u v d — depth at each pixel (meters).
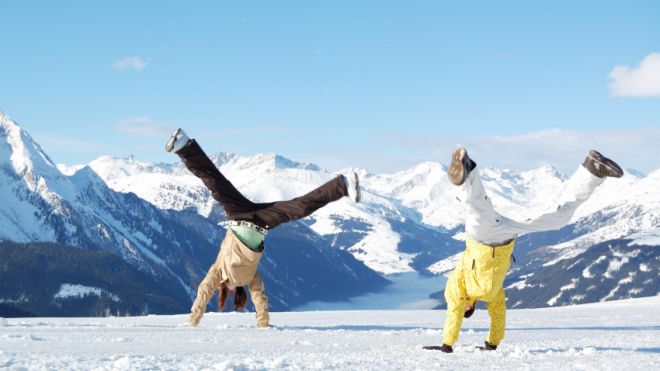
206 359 7.39
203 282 14.62
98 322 16.77
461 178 8.04
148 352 8.20
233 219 12.12
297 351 8.95
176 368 6.31
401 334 13.06
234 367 6.25
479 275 9.18
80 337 10.30
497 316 10.05
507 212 8.91
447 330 9.63
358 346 10.08
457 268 9.54
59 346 8.58
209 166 11.45
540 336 13.43
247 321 18.95
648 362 8.08
